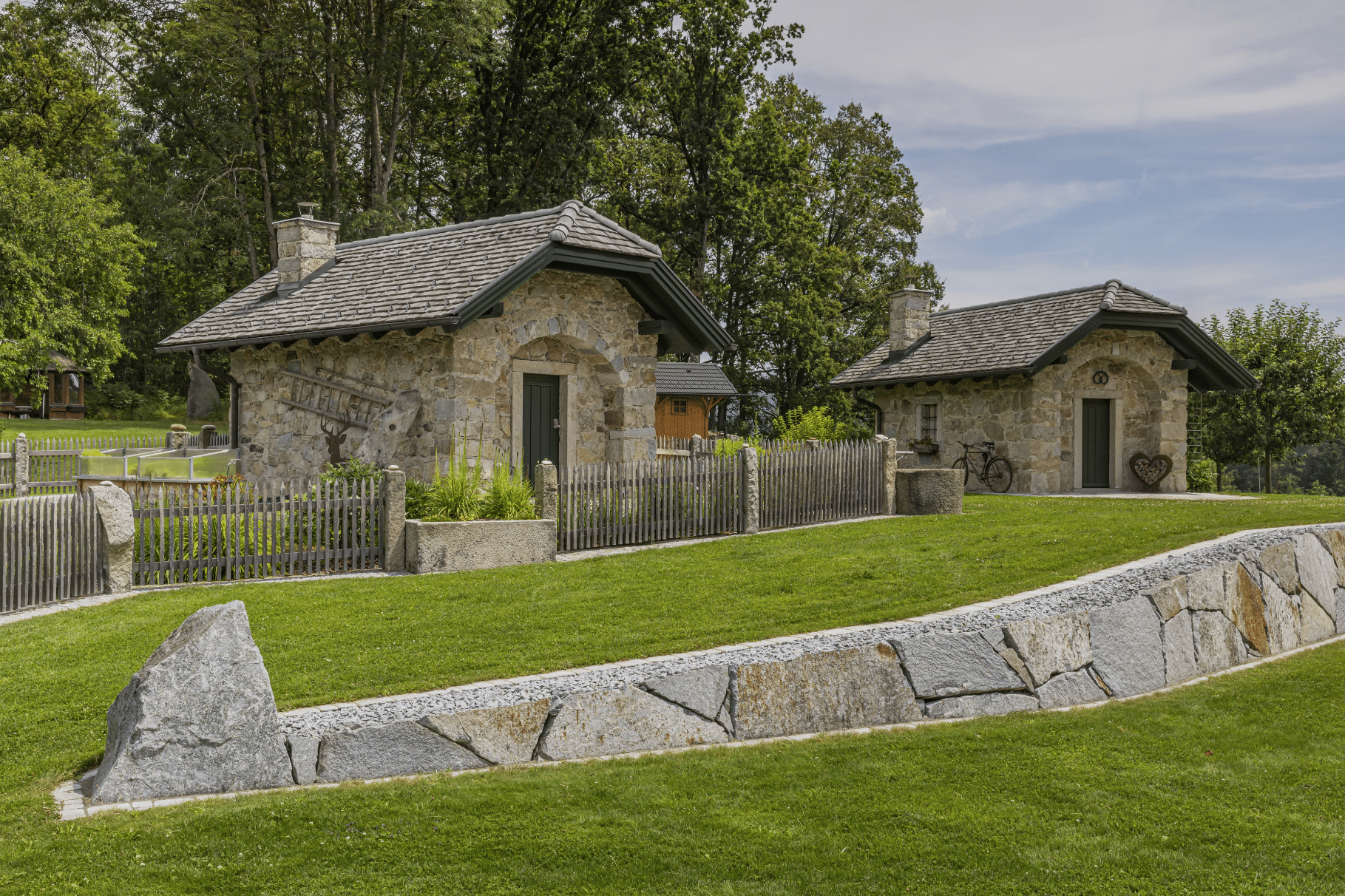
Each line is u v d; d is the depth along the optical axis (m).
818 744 7.05
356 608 10.52
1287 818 5.85
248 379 19.03
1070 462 23.75
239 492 12.62
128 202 35.53
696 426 38.84
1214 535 13.12
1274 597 10.18
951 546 13.35
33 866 4.99
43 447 26.12
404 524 13.05
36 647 9.23
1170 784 6.38
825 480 17.33
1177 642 9.01
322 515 12.95
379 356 16.34
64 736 6.96
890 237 52.50
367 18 33.34
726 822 5.67
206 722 6.04
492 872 5.02
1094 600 9.05
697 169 43.91
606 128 38.12
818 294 45.22
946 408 25.62
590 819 5.66
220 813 5.61
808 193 47.97
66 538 11.23
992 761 6.72
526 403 16.61
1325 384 38.31
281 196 36.66
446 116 39.59
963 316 27.84
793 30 41.69
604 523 14.71
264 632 9.53
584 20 36.91
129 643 9.27
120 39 36.72
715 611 10.10
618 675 7.34
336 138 35.69
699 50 41.31
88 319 31.53
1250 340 39.56
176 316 50.25
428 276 16.62
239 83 34.09
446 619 9.95
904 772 6.50
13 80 41.69
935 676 7.84
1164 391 23.88
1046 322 23.75
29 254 28.73
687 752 6.86
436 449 15.31
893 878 5.06
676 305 17.44
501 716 6.61
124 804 5.84
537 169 36.41
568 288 16.58
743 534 15.95
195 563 12.24
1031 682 8.09
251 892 4.79
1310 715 7.80
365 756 6.33
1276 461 41.34
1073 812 5.91
